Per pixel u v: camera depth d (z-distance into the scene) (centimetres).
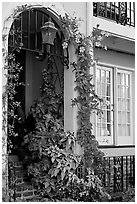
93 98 664
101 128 852
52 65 779
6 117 532
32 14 705
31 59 853
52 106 727
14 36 641
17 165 712
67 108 666
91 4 693
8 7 552
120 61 910
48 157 642
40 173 642
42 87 771
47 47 643
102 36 683
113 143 877
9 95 595
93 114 720
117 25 767
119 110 911
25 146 735
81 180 620
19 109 767
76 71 657
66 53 668
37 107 729
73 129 654
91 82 676
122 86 924
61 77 739
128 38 791
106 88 879
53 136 654
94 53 845
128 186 790
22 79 836
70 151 642
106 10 789
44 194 620
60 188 618
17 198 591
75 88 658
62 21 645
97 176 652
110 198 647
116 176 766
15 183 607
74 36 653
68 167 619
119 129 905
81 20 659
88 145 651
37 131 686
